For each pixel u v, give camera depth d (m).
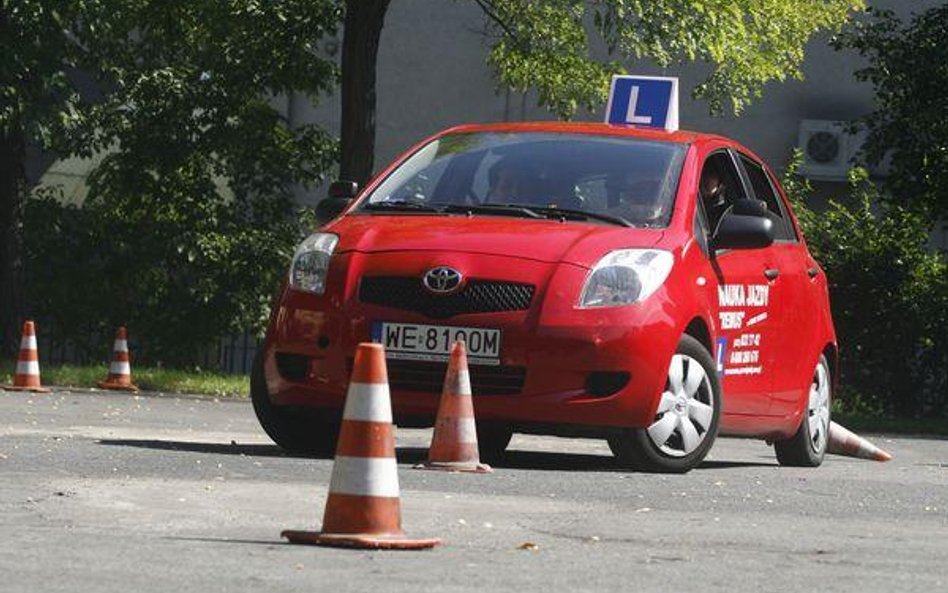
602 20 72.12
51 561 15.50
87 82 81.69
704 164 29.34
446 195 28.53
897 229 69.38
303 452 28.19
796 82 92.81
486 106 93.44
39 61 65.88
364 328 26.23
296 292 27.02
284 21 75.06
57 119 66.50
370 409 17.30
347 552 16.70
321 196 89.81
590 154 28.88
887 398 69.06
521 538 18.44
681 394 26.86
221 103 76.50
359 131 65.00
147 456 25.67
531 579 15.57
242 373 79.75
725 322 28.20
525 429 26.27
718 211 29.48
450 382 25.62
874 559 17.94
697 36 69.31
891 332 68.62
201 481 22.56
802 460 32.16
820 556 17.97
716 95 80.94
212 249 77.06
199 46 78.00
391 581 15.11
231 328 77.69
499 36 82.12
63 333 79.12
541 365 25.80
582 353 25.81
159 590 14.26
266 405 27.61
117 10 69.12
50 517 18.64
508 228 26.92
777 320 30.23
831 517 21.95
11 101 65.56
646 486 24.41
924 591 15.91
